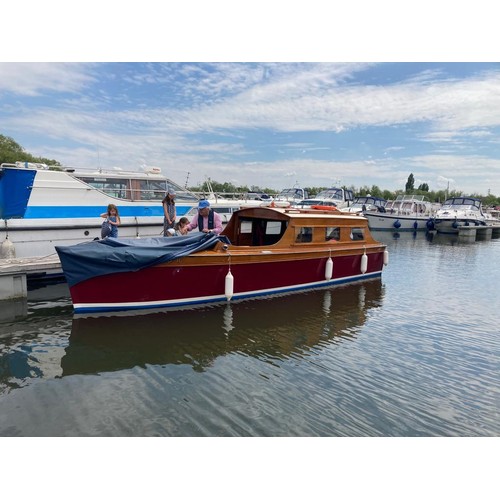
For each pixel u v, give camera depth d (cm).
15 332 681
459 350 657
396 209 3359
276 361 595
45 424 421
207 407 464
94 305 741
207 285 827
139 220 1202
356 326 762
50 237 1053
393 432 426
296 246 962
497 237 3222
